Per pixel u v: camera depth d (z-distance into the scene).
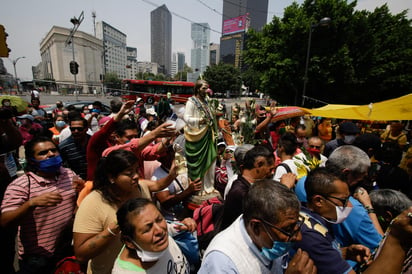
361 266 1.75
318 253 1.50
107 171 1.87
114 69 105.38
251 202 1.34
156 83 27.33
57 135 5.62
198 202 3.26
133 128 3.21
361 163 2.32
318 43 18.58
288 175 2.51
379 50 20.17
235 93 64.94
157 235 1.37
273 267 1.46
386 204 2.33
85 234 1.76
